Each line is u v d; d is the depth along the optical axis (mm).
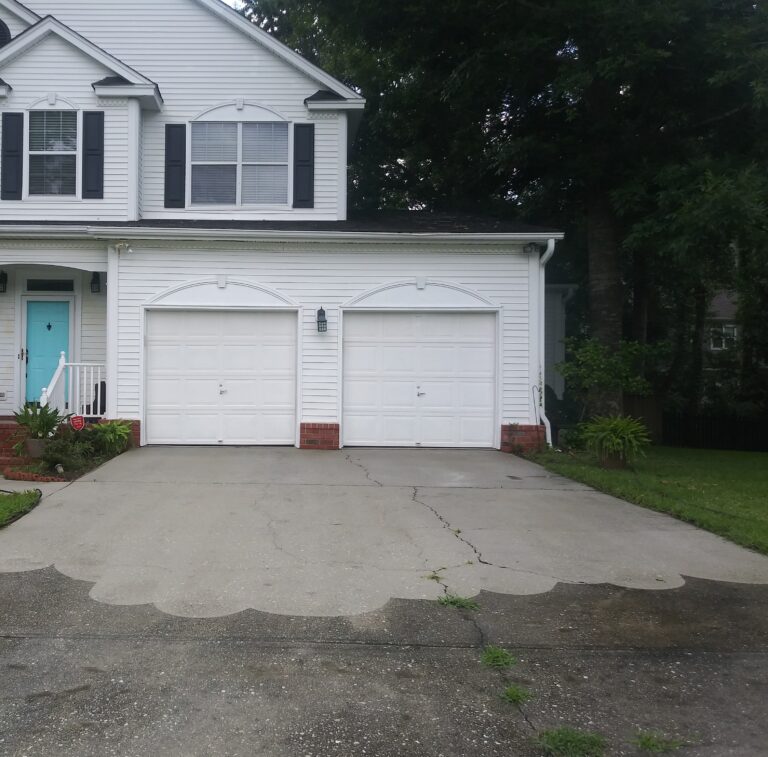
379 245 11250
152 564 5434
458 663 3908
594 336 13688
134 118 11875
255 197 12367
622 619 4559
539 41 11953
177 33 12531
